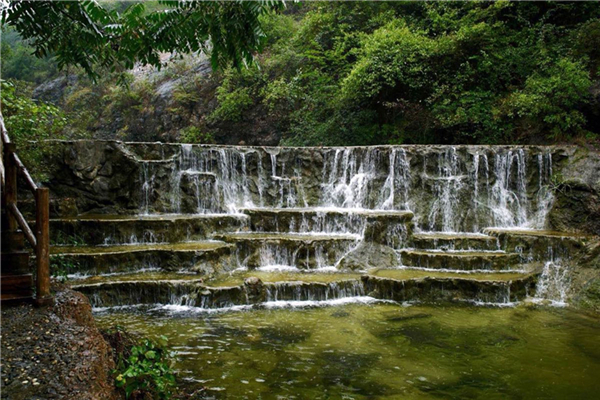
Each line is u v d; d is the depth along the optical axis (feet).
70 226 31.45
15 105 27.17
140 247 30.76
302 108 56.65
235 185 42.06
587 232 31.83
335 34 59.36
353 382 16.42
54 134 38.52
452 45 46.65
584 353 19.44
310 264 31.76
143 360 13.23
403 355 19.03
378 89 46.26
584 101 39.50
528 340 20.94
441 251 32.32
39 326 14.30
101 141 37.83
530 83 42.09
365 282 28.43
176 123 68.44
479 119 44.16
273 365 17.75
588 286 26.89
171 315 24.09
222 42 12.88
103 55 15.85
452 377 17.01
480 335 21.52
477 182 37.70
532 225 35.70
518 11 49.37
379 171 39.83
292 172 43.11
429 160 38.63
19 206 32.63
